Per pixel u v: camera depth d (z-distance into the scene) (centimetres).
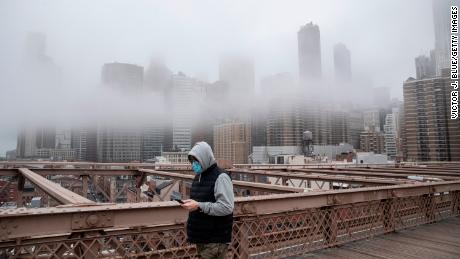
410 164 3766
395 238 745
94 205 423
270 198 547
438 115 11325
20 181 1602
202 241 337
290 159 8481
